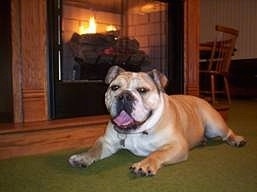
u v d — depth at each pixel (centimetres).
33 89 122
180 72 168
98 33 155
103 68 150
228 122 184
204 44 250
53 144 116
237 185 78
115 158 104
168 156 92
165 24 167
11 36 117
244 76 356
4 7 116
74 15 147
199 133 119
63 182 81
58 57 128
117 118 92
